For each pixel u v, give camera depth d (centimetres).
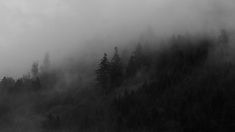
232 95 13288
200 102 13200
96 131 13550
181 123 12575
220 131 11900
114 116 14062
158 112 13375
